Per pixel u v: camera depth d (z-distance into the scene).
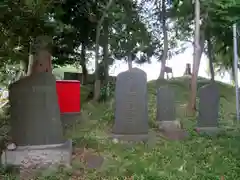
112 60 14.73
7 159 4.81
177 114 10.08
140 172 4.51
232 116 10.34
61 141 5.21
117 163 4.96
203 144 6.37
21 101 5.04
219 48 15.00
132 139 6.64
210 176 4.38
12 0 3.78
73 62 14.95
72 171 4.58
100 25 12.30
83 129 7.68
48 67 5.30
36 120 5.06
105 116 9.09
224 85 15.32
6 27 4.25
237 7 3.64
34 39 4.76
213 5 8.44
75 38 13.21
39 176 4.41
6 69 7.62
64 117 8.80
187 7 11.73
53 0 4.75
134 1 13.76
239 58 14.61
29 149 4.92
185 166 4.85
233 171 4.64
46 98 5.11
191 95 10.22
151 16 14.92
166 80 14.70
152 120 8.74
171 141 6.68
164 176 4.35
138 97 6.88
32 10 4.15
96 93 11.95
